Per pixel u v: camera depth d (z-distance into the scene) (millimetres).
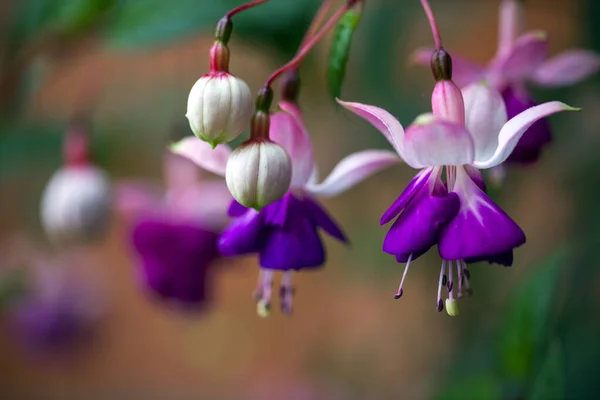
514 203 730
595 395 657
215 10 618
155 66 862
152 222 647
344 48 534
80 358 1101
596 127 696
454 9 854
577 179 716
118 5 634
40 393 1387
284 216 521
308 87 663
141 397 1374
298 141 519
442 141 474
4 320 1045
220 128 493
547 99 681
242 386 1338
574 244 617
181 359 1390
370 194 865
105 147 845
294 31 614
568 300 619
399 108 753
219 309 1368
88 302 1056
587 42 670
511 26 583
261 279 556
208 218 649
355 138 809
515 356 598
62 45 664
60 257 1021
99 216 690
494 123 499
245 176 493
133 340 1401
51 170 864
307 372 1279
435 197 485
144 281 652
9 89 674
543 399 589
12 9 726
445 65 488
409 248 482
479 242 479
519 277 780
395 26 746
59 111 794
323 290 1242
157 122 851
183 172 655
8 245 978
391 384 1093
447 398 667
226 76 493
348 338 1159
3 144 761
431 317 899
